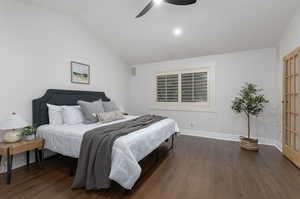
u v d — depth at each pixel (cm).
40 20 259
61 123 262
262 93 344
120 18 311
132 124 241
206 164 244
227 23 288
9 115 221
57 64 287
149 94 486
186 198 161
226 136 383
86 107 279
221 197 163
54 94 276
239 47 350
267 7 243
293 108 253
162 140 254
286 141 274
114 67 441
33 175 210
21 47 234
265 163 246
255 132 354
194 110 420
